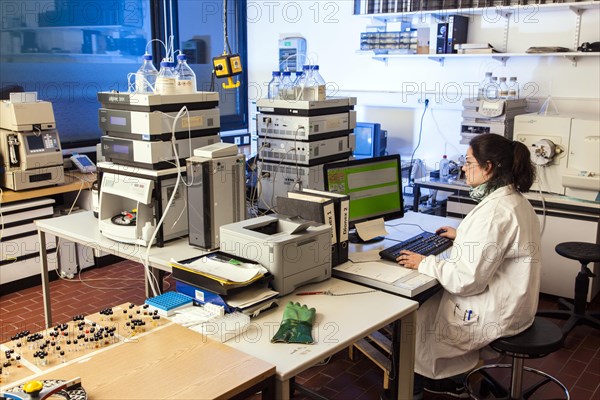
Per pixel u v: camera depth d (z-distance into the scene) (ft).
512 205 7.48
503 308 7.44
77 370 5.20
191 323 6.20
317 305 6.89
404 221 10.56
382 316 6.59
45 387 4.69
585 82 13.30
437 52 14.39
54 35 15.29
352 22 16.57
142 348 5.65
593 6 12.84
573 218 11.86
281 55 18.12
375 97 16.53
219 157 8.48
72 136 16.05
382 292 7.31
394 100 16.19
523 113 13.55
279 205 8.16
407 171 15.93
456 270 7.43
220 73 10.21
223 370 5.25
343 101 10.26
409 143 16.20
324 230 7.42
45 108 13.08
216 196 8.44
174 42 17.43
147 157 8.58
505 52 14.11
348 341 6.03
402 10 14.55
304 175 9.78
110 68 16.56
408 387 7.36
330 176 8.81
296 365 5.49
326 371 9.82
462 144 14.52
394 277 7.60
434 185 13.25
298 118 9.62
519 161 7.60
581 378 9.55
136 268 14.85
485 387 8.93
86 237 9.29
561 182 11.88
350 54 16.84
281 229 7.61
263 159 10.28
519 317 7.45
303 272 7.24
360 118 17.03
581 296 11.14
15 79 14.71
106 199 9.29
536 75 13.89
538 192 12.26
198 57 18.37
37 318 11.82
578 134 11.52
